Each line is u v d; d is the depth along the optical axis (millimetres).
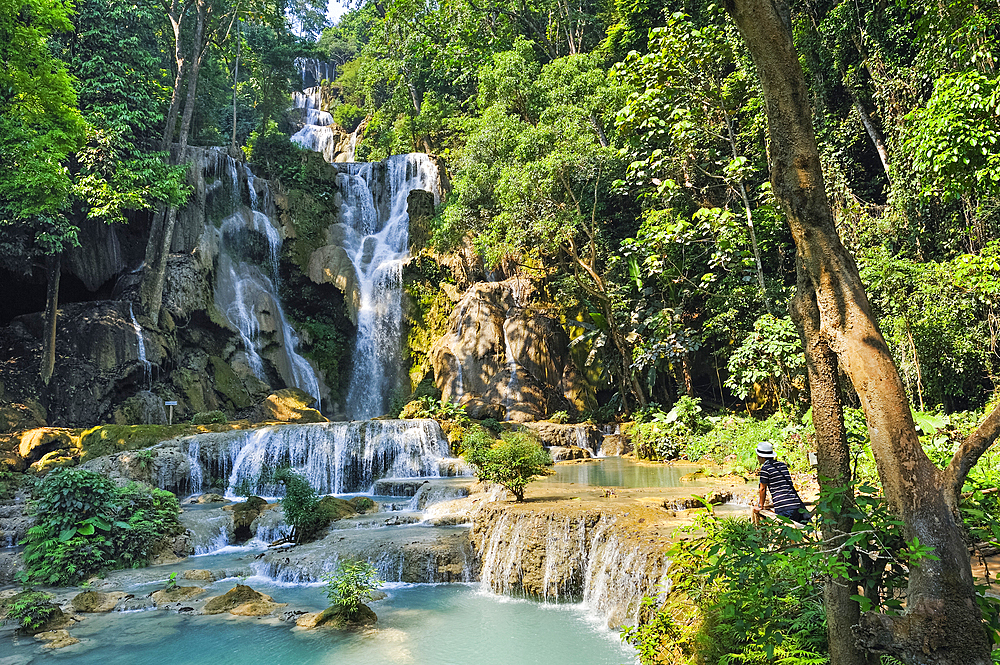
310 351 28188
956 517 3055
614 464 17828
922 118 10875
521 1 31031
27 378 19859
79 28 24047
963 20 11922
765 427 15242
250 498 14656
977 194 11945
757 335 16156
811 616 4504
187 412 22562
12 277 20672
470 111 36031
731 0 3738
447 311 28391
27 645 8039
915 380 14281
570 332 26250
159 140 25844
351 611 8438
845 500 3570
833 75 19922
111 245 23641
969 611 2930
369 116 46875
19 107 17438
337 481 17922
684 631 5406
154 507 12695
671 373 21984
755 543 4125
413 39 36812
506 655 7129
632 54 15344
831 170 18625
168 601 9617
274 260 28594
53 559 10789
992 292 13070
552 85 23312
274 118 42969
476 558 10383
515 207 22047
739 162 15109
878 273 14508
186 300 24125
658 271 18578
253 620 8695
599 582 8719
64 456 16750
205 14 26906
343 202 32219
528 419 23766
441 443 19672
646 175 17359
